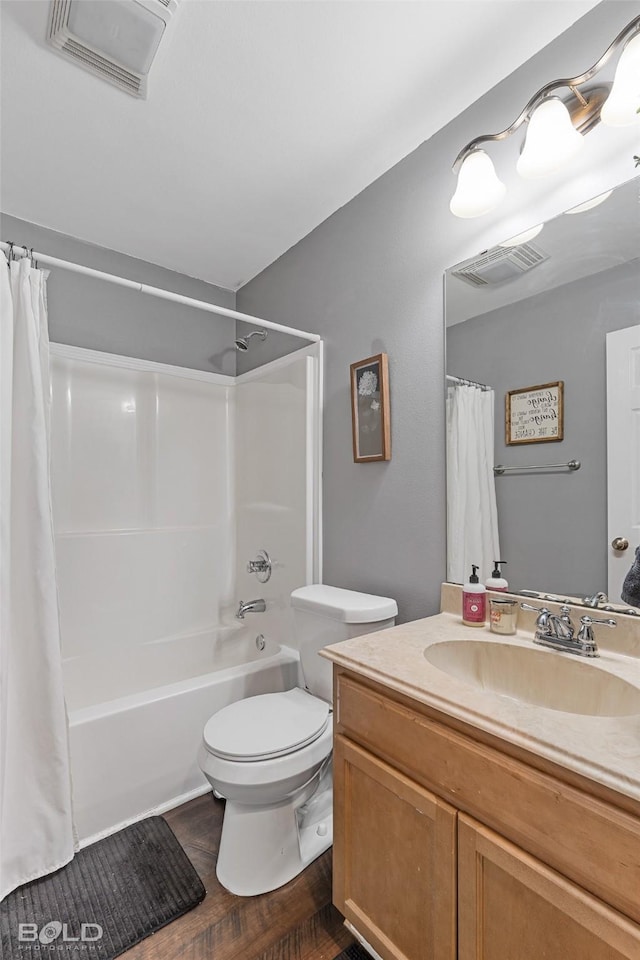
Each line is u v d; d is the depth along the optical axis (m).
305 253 2.23
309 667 1.70
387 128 1.59
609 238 1.19
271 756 1.33
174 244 2.32
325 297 2.09
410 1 1.17
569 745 0.73
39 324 1.53
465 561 1.49
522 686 1.16
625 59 0.99
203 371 2.70
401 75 1.38
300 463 2.15
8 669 1.41
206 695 1.85
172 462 2.57
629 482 1.15
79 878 1.41
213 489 2.72
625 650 1.12
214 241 2.29
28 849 1.40
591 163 1.21
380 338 1.80
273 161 1.75
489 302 1.44
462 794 0.87
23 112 1.51
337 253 2.03
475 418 1.47
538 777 0.75
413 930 0.97
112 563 2.32
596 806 0.68
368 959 1.17
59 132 1.60
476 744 0.85
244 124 1.57
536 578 1.31
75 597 2.21
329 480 2.04
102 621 2.28
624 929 0.64
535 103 1.14
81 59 1.32
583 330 1.23
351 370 1.88
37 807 1.42
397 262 1.74
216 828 1.63
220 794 1.39
